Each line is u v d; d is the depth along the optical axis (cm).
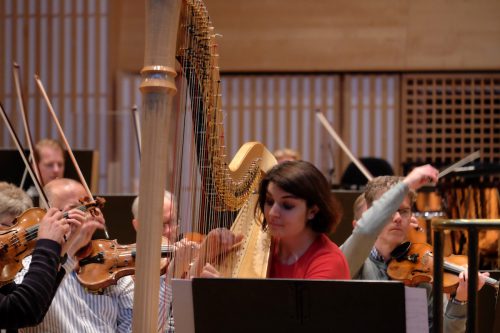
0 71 1742
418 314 400
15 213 623
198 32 431
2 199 622
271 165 630
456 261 700
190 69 430
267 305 412
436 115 1689
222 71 1711
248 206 606
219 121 473
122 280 686
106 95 1730
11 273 570
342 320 406
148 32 392
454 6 1641
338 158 1705
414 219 708
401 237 659
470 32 1639
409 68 1653
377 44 1655
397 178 645
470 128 1692
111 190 1688
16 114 1733
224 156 495
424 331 400
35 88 1734
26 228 588
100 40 1730
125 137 1703
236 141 1742
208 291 416
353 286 401
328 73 1714
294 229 496
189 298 424
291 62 1678
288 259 522
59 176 1123
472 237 417
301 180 494
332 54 1667
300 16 1675
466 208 1149
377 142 1708
